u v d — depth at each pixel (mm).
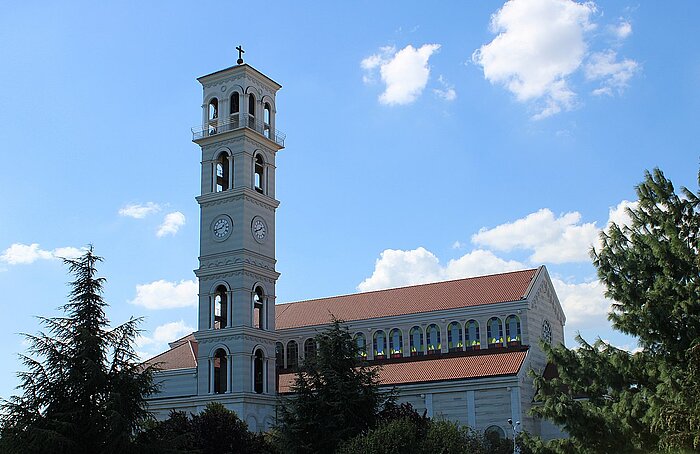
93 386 44250
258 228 92812
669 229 37250
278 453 61500
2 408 42500
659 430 33375
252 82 95500
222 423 63688
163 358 99250
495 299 94312
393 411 61719
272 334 92438
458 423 77188
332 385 59969
